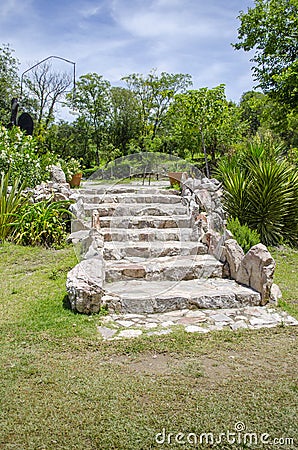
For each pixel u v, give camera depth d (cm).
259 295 446
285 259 644
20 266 559
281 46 1369
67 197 723
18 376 288
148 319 404
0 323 381
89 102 2739
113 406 254
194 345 344
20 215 674
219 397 265
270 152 813
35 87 2544
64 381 282
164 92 2794
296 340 358
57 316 398
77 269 443
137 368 304
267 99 1445
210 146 1612
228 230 584
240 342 352
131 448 217
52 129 2488
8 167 788
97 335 360
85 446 218
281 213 710
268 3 1387
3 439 223
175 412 249
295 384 283
